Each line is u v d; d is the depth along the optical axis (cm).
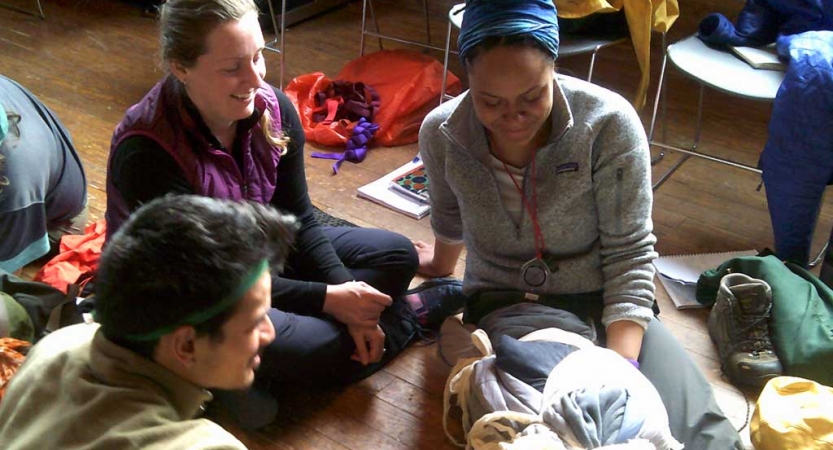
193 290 90
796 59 213
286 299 183
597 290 183
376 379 199
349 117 312
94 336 98
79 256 227
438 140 178
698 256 241
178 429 92
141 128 159
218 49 149
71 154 238
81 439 91
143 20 412
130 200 162
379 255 201
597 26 265
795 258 227
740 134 312
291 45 387
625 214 167
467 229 186
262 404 179
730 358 198
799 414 166
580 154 164
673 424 162
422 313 210
